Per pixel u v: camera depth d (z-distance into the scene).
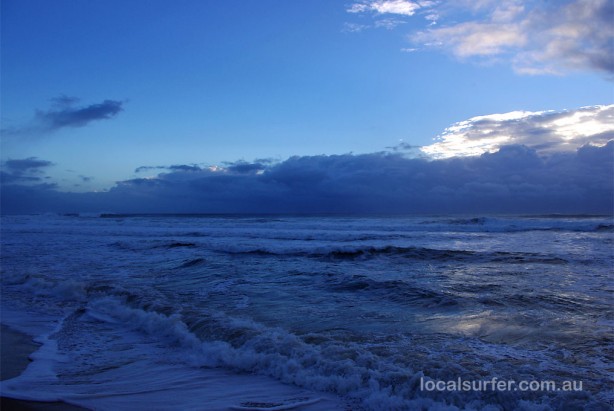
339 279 11.61
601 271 12.60
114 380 5.23
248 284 11.34
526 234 26.14
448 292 9.70
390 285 10.49
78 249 19.88
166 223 41.75
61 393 4.77
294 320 7.63
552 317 7.50
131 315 8.24
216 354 5.96
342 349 5.69
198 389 4.91
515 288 10.12
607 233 26.33
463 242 21.94
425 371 4.88
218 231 28.70
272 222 43.34
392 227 31.48
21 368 5.70
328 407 4.39
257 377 5.32
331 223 39.59
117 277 12.53
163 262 15.66
